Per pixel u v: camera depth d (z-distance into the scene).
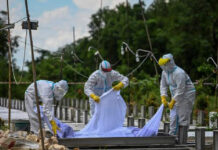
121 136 23.31
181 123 25.28
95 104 24.14
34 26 21.44
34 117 22.98
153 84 48.47
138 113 46.59
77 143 21.41
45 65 66.25
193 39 68.31
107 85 24.94
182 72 24.95
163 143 22.73
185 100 25.20
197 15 69.38
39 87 22.81
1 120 27.77
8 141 19.12
